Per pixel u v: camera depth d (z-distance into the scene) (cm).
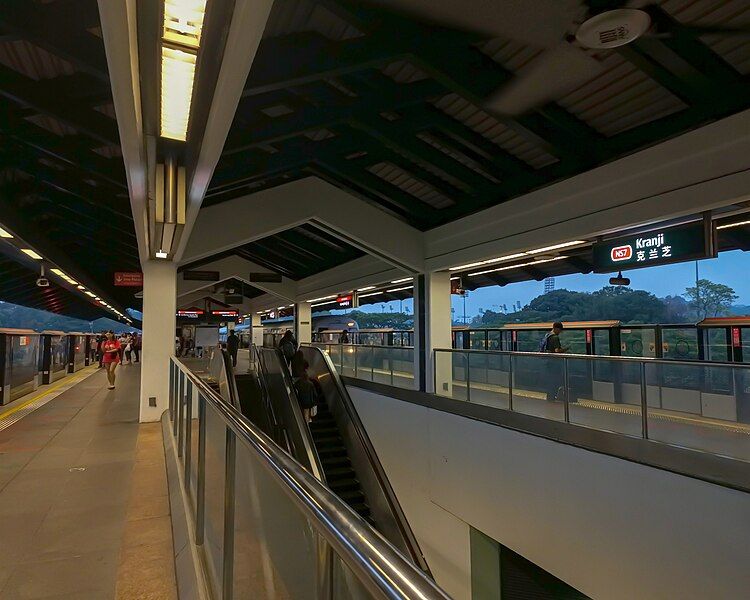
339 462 914
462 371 862
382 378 1188
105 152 787
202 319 2833
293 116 696
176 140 376
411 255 1021
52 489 452
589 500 554
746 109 471
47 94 554
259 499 164
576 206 666
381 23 524
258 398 1217
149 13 222
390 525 759
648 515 484
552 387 643
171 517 379
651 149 563
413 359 1049
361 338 2144
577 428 578
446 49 559
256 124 694
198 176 403
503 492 700
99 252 1641
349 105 704
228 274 1856
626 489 509
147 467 523
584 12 439
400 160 898
